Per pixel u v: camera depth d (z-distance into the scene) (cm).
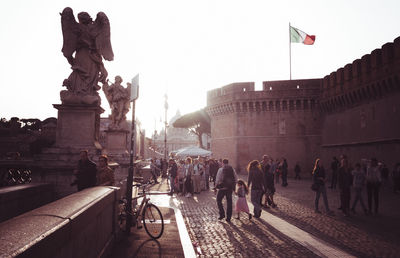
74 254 305
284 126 4159
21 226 227
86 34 927
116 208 624
